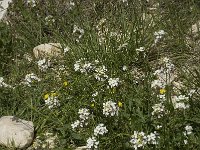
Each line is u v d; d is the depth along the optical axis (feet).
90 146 2.76
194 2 4.10
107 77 3.27
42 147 3.16
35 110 3.33
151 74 3.38
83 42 3.83
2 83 3.49
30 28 4.23
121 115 2.99
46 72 3.67
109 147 2.91
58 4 4.31
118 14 4.08
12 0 4.43
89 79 3.37
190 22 3.98
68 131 3.13
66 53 3.75
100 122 3.02
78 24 4.05
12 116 3.32
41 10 4.31
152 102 3.07
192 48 3.73
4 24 4.25
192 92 3.02
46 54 3.90
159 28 3.87
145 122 2.92
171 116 2.90
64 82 3.36
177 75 3.46
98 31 4.03
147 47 3.69
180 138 2.80
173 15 4.02
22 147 3.15
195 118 2.90
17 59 4.02
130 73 3.41
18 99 3.47
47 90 3.51
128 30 3.85
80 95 3.31
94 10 4.17
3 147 3.17
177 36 3.83
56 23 4.22
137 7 4.07
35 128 3.29
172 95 3.23
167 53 3.72
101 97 3.18
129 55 3.62
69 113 3.23
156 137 2.74
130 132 2.94
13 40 4.16
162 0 4.16
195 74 3.46
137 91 3.20
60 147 3.08
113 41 3.67
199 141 2.79
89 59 3.62
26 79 3.45
